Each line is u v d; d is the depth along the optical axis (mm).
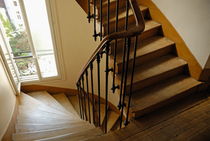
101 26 2109
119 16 2344
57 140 1882
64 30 3492
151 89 2150
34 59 3740
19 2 3074
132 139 1700
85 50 3836
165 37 2541
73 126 2496
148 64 2320
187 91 2162
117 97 3457
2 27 3002
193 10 2008
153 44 2408
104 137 1732
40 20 3420
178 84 2213
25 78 3947
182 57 2373
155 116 1954
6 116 2400
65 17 3361
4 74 2777
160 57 2447
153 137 1712
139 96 2049
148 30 2447
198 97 2195
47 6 3195
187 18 2117
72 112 3645
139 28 1284
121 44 2184
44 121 2719
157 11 2527
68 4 3242
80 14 3385
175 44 2414
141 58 2262
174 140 1674
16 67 3645
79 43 3711
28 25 3344
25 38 3527
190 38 2162
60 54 3748
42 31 3559
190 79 2279
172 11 2299
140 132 1771
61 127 2494
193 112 1980
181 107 2061
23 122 2672
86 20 3467
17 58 3678
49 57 3934
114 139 1709
